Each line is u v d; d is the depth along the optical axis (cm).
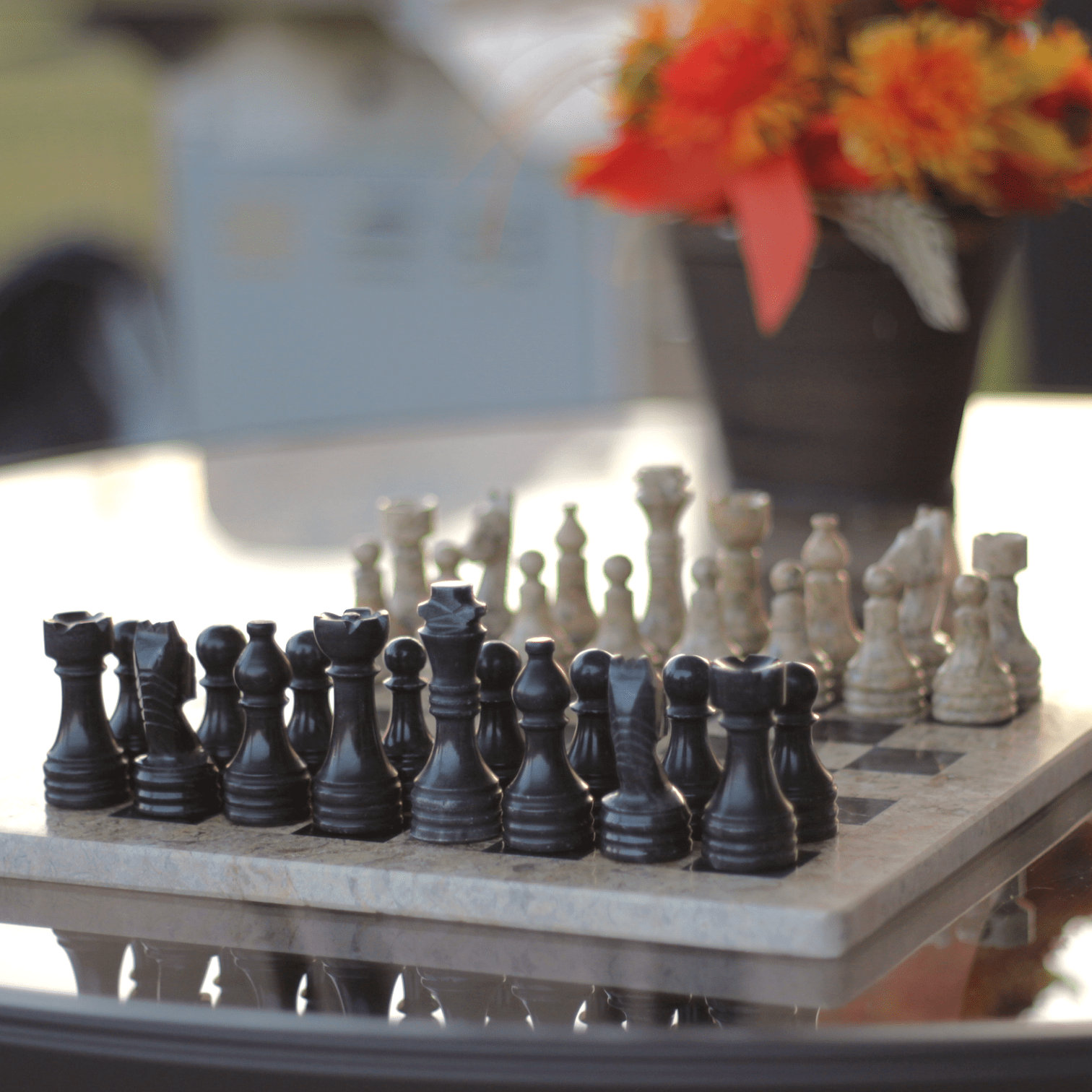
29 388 724
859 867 104
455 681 114
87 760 124
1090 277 439
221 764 131
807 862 105
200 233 773
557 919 101
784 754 111
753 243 190
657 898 99
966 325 211
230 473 285
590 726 122
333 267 774
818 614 166
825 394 212
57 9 756
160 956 97
